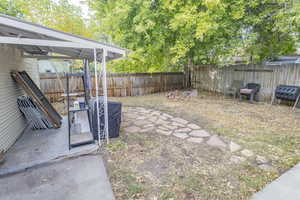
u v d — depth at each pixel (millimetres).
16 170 2342
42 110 3924
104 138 3373
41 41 2172
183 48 6680
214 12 5754
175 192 1900
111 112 3322
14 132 3330
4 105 2988
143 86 9398
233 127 4008
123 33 7641
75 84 7715
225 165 2436
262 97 6812
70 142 3174
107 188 1984
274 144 3084
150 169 2355
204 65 9742
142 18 6543
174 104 6688
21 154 2773
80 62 10906
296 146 2986
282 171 2271
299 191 1871
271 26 6062
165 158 2650
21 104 3748
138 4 6562
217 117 4840
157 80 9875
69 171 2342
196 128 4020
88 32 10945
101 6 8562
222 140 3309
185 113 5348
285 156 2654
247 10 6324
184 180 2109
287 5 5223
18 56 4090
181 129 3957
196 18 5770
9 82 3375
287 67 5930
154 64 9117
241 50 6344
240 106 6141
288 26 5234
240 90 6988
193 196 1839
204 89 9922
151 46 7516
